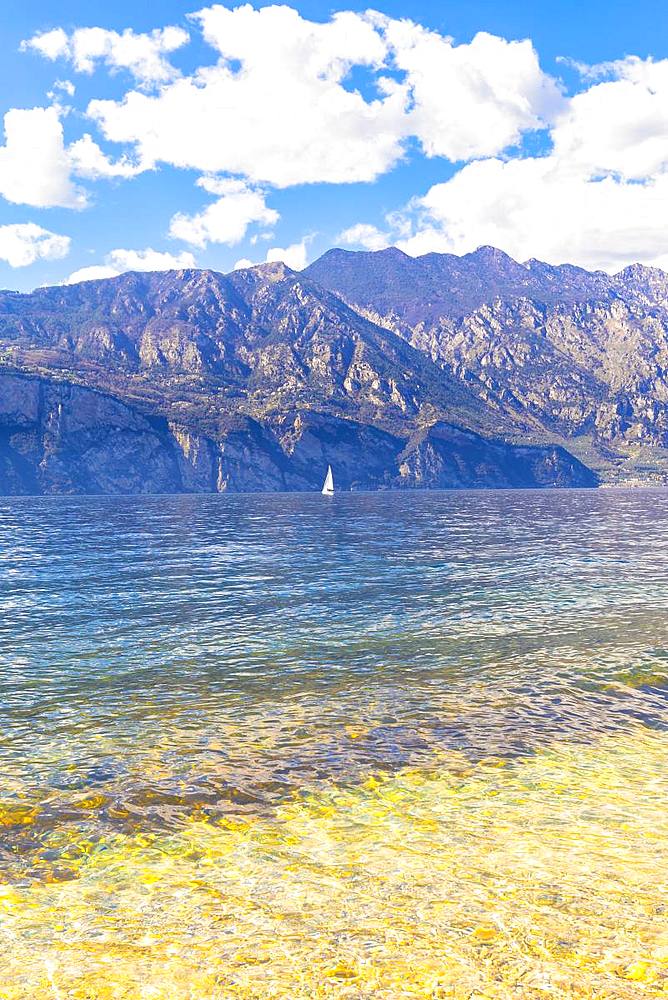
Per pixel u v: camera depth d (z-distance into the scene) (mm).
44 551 64438
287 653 26266
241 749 16844
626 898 10508
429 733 17969
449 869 11445
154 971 8852
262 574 48062
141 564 54375
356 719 19016
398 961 9023
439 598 38094
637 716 19250
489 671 23625
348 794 14453
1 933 9680
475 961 9016
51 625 31281
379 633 29516
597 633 29125
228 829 12953
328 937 9562
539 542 73375
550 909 10227
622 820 13273
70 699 20703
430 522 112312
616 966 8914
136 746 17000
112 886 10984
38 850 12125
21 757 16266
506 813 13578
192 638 28703
